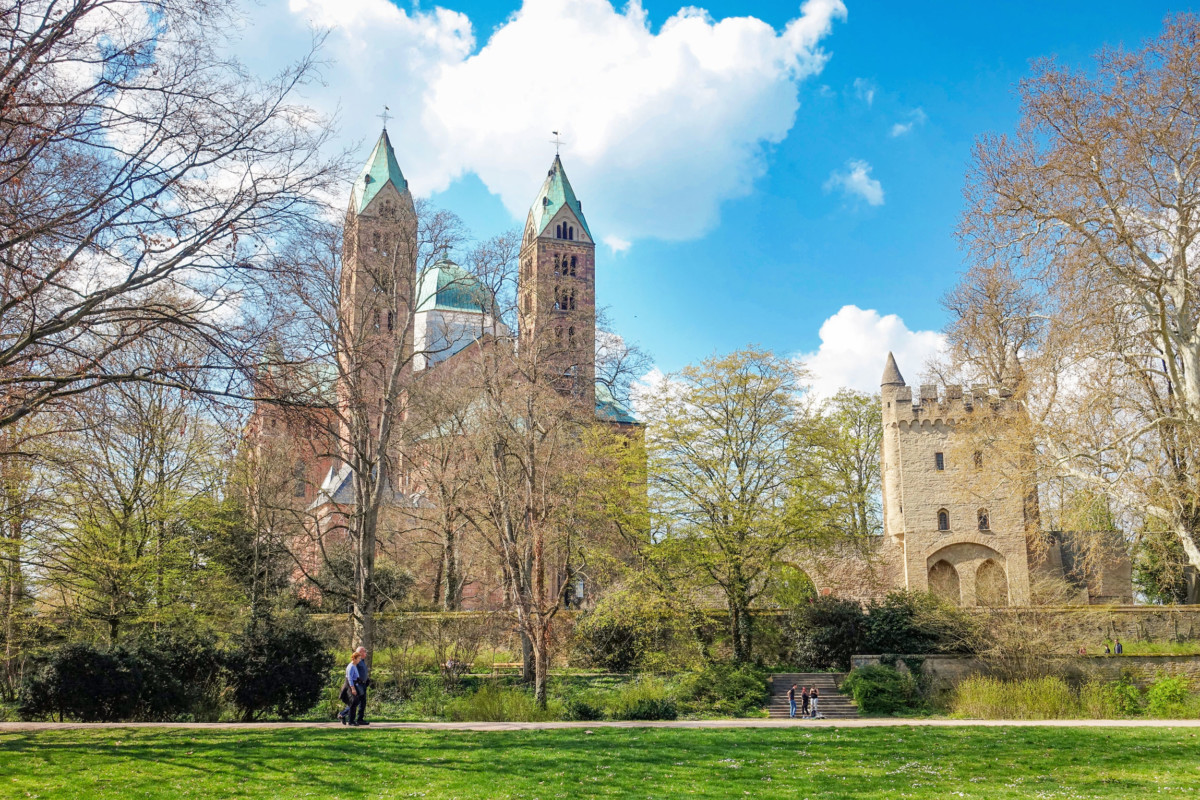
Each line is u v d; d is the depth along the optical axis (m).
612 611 44.59
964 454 43.47
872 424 77.25
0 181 14.43
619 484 47.03
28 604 31.36
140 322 16.94
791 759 20.42
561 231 94.06
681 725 27.81
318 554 52.03
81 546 28.66
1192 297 33.59
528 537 36.81
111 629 32.69
